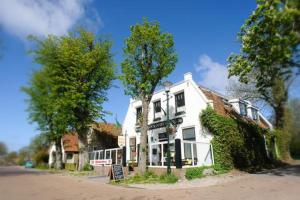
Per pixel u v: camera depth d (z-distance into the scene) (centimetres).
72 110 2872
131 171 2152
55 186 1576
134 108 2803
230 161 1914
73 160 4534
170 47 1894
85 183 1738
